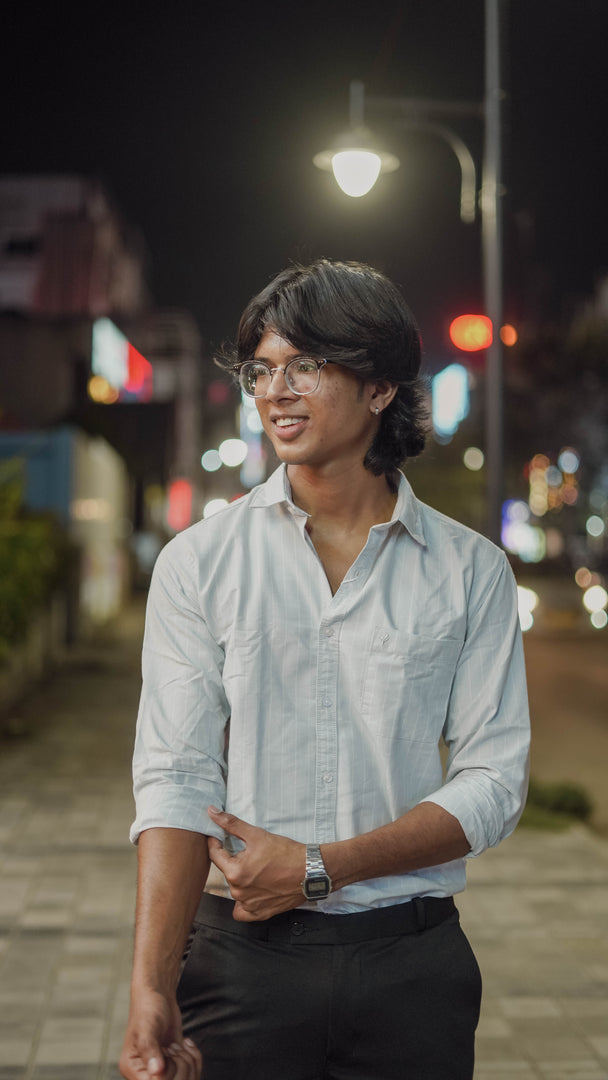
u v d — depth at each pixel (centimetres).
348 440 159
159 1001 133
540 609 2267
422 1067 156
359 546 164
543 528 4309
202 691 156
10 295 4725
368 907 156
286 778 154
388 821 156
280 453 159
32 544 1168
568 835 621
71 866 547
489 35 731
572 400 2847
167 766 151
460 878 163
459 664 162
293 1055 154
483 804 152
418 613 159
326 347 153
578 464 3678
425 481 1198
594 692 1308
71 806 685
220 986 154
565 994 390
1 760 845
